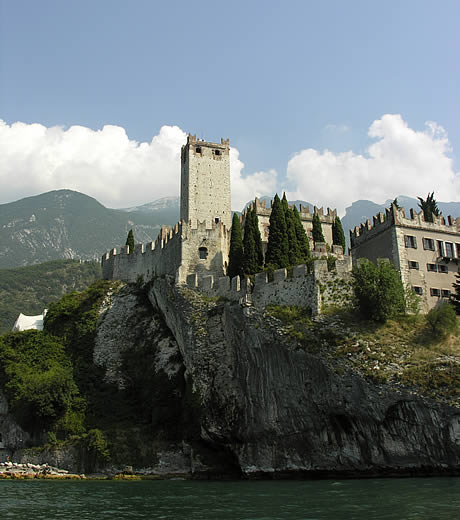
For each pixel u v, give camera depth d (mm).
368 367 47469
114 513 32438
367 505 31453
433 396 43906
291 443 51656
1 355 79688
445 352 47375
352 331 51188
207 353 62750
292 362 52281
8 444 73562
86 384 76562
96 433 65188
